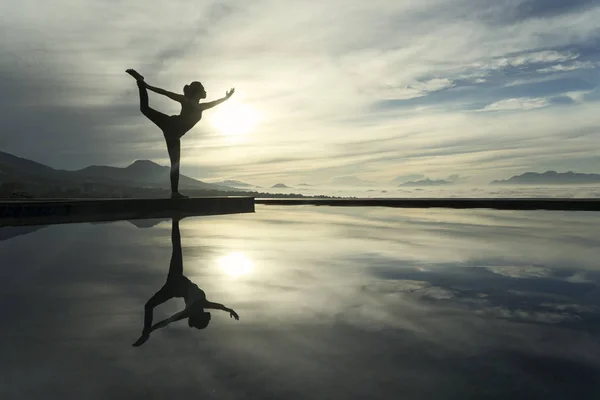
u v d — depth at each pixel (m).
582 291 3.07
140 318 2.38
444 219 10.48
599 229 7.71
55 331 2.14
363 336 2.08
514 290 3.09
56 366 1.68
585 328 2.21
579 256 4.69
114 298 2.83
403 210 15.23
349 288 3.16
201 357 1.79
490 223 9.07
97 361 1.74
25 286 3.19
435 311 2.54
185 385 1.51
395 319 2.37
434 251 5.08
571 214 12.16
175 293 2.99
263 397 1.42
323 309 2.58
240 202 14.17
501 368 1.68
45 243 5.70
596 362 1.75
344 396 1.43
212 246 5.44
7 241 5.89
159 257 4.57
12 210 10.03
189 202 13.02
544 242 5.85
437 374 1.62
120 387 1.49
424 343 1.97
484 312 2.53
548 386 1.51
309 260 4.43
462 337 2.07
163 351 1.86
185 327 2.21
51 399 1.40
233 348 1.90
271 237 6.46
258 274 3.68
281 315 2.44
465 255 4.76
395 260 4.43
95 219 10.46
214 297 2.88
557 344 1.96
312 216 11.90
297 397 1.42
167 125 12.36
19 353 1.83
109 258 4.49
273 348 1.90
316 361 1.75
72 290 3.07
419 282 3.38
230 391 1.46
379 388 1.50
